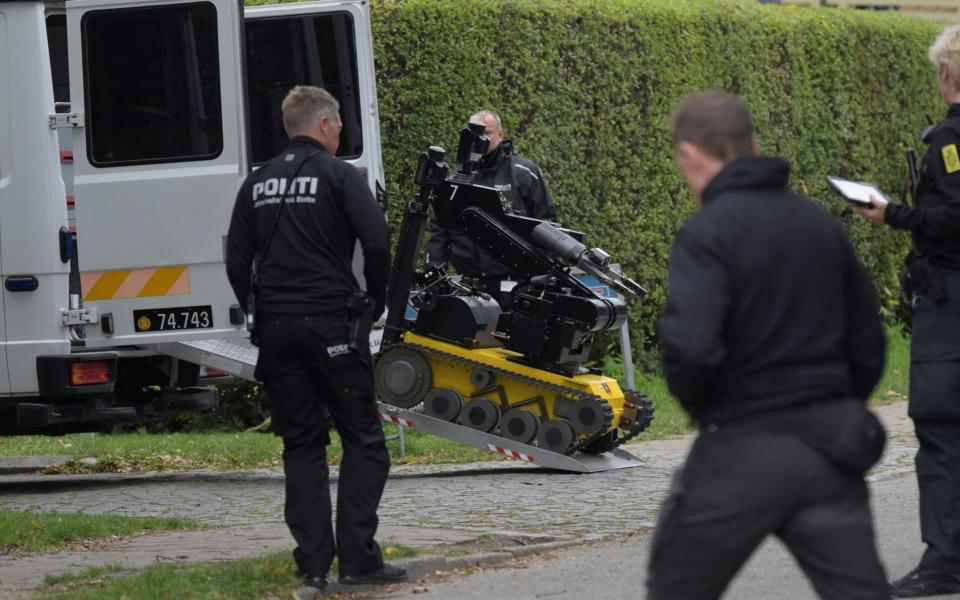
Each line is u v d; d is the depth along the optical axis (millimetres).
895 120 65125
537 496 30984
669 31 51656
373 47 43312
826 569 12562
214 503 31656
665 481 32875
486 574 23047
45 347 32594
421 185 34156
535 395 34375
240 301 22000
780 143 57531
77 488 35156
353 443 21766
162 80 33312
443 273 35000
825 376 12773
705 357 12344
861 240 63156
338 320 21359
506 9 45344
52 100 33031
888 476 32719
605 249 49688
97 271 33219
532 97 46219
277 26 38531
